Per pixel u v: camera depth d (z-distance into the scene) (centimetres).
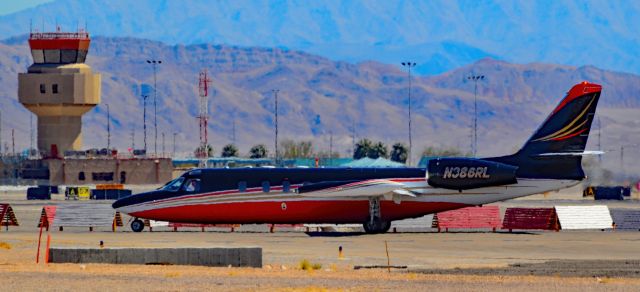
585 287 11150
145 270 12750
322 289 10756
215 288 10812
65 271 12450
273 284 11225
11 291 10444
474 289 10912
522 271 13375
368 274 12644
